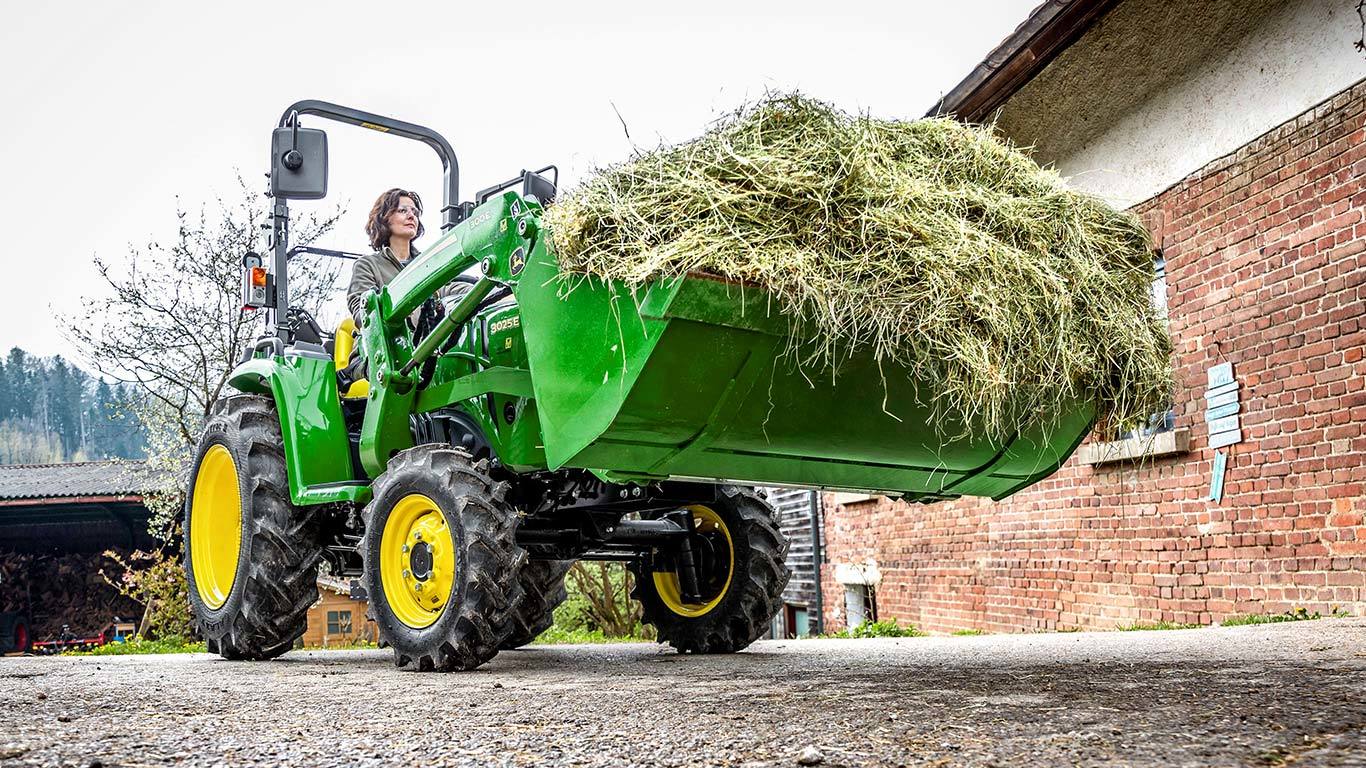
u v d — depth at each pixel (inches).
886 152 125.6
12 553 767.1
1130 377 135.9
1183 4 258.4
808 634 475.8
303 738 79.7
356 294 196.1
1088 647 167.5
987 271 118.7
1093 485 293.6
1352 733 68.0
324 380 189.3
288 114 192.2
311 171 190.1
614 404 121.6
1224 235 257.3
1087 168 304.2
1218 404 255.9
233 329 544.1
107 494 705.0
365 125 201.3
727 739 74.6
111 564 765.3
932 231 118.1
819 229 117.8
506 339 157.0
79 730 85.1
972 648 180.4
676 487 181.0
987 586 339.3
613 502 176.2
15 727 87.2
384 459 173.9
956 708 88.8
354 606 557.0
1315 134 233.5
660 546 197.2
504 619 146.0
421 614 155.3
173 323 543.8
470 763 67.7
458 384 162.1
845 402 127.6
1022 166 138.7
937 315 113.4
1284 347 239.5
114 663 187.6
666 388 120.6
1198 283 264.7
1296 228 237.6
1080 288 130.8
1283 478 237.8
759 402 124.4
